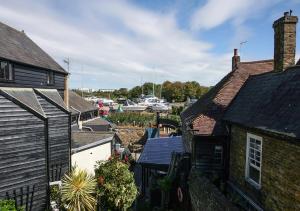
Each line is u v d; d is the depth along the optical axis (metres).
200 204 11.70
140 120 50.19
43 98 18.66
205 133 13.85
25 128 14.71
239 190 12.12
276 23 12.91
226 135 13.72
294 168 8.12
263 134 9.85
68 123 19.39
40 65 21.42
